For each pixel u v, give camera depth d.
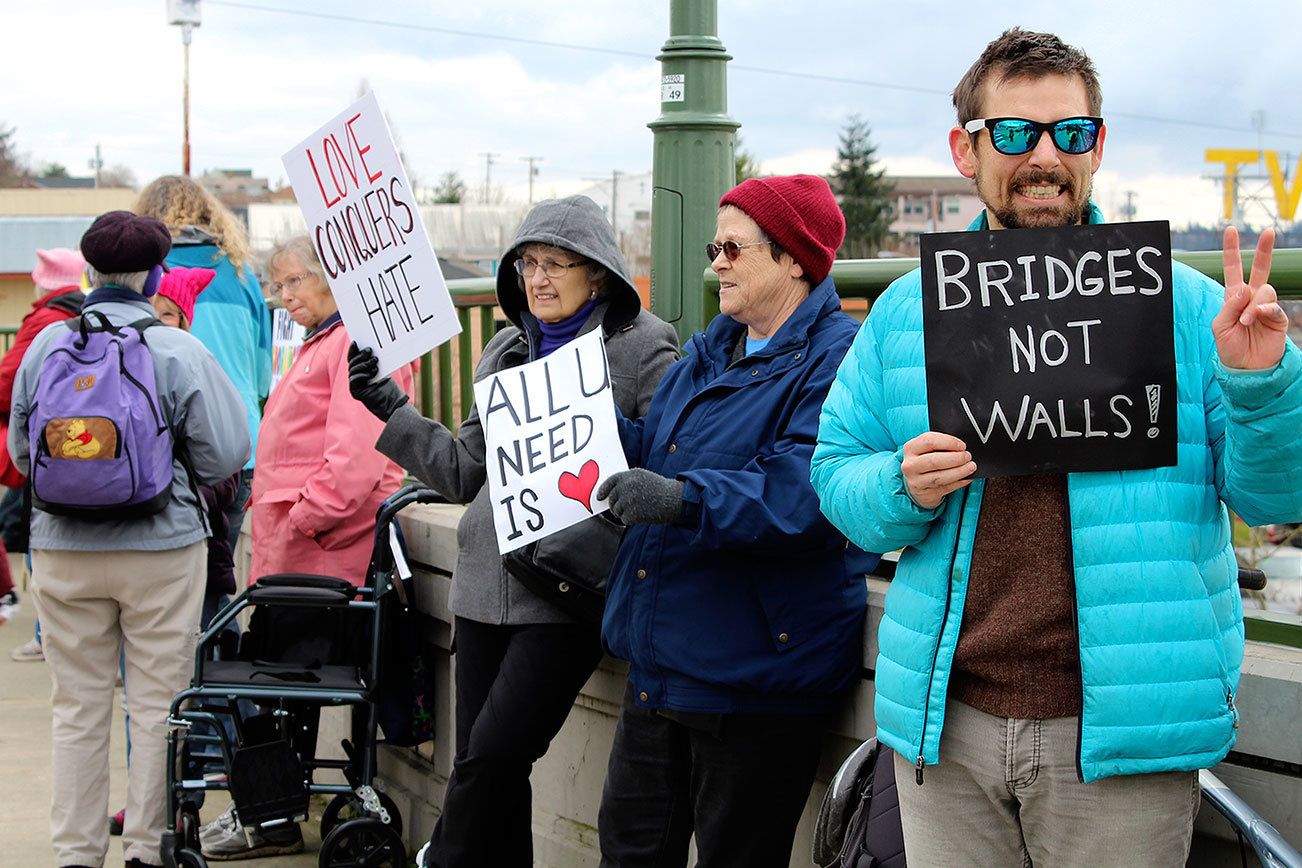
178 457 4.35
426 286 3.55
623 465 3.16
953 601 2.20
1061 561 2.14
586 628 3.55
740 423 2.95
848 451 2.40
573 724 4.16
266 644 4.58
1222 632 2.15
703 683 2.91
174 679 4.40
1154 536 2.09
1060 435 2.12
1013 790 2.18
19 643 8.12
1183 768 2.09
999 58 2.23
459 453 3.70
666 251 4.42
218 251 5.96
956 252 2.15
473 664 3.73
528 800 3.69
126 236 4.28
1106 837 2.12
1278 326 1.92
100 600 4.36
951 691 2.23
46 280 6.72
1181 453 2.11
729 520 2.76
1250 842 2.30
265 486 4.82
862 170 74.12
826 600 2.90
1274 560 4.82
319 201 3.76
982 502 2.19
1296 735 2.40
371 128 3.55
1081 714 2.09
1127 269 2.11
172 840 4.22
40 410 4.17
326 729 5.75
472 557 3.71
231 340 5.99
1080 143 2.19
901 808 2.36
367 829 4.37
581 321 3.58
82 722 4.40
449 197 66.44
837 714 3.13
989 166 2.23
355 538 4.66
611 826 3.25
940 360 2.16
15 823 5.21
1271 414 1.95
